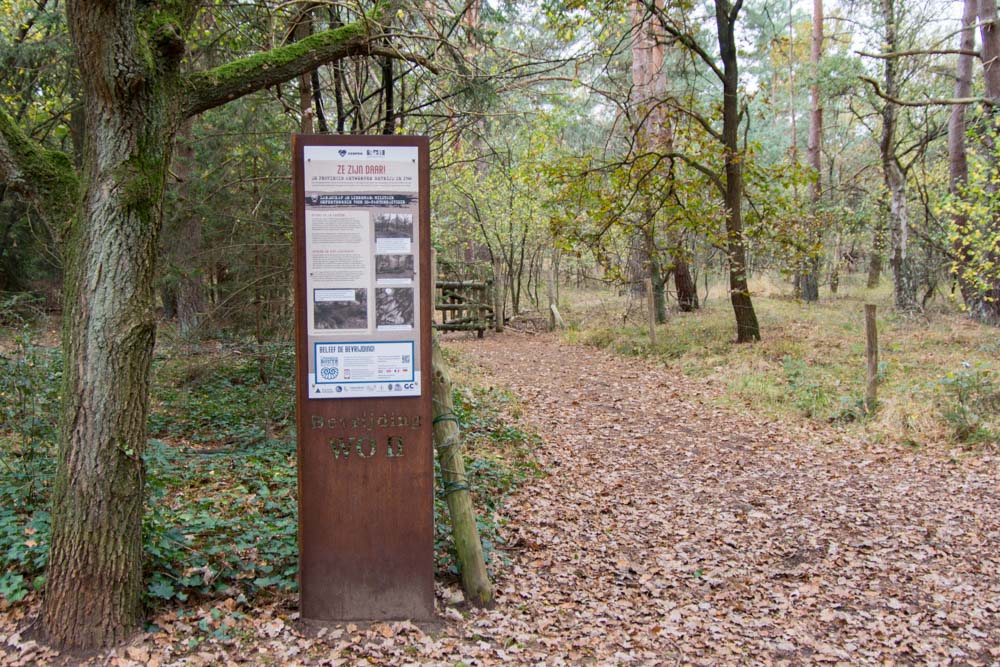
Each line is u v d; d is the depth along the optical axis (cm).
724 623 463
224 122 838
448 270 2142
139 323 344
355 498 396
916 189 2070
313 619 397
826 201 2230
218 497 545
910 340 1368
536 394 1184
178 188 839
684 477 780
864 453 852
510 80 790
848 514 668
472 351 1661
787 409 1041
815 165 2262
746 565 562
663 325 1764
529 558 548
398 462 397
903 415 927
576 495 705
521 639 409
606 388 1244
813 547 597
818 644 439
